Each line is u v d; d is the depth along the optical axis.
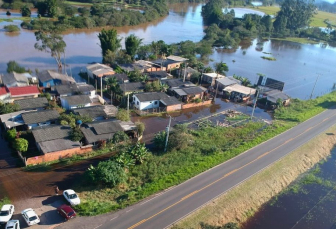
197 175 46.06
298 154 56.22
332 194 48.09
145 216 36.75
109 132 53.09
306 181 50.53
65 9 164.25
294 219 42.12
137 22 173.00
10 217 34.78
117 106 68.25
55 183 42.44
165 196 40.69
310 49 170.00
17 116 54.78
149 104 70.12
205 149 54.22
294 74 115.69
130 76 83.25
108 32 100.31
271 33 190.25
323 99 89.00
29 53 104.31
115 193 41.19
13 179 42.28
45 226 34.19
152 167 46.94
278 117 73.94
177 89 76.81
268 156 53.84
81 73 89.50
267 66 123.00
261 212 42.69
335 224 41.94
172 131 55.50
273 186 47.28
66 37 132.38
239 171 48.28
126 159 46.19
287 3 196.50
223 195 42.28
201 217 37.97
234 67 115.06
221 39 146.00
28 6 172.00
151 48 113.38
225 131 63.50
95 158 49.28
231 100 82.56
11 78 70.12
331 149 62.56
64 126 52.00
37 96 66.06
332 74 122.00
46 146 47.38
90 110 59.25
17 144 46.28
